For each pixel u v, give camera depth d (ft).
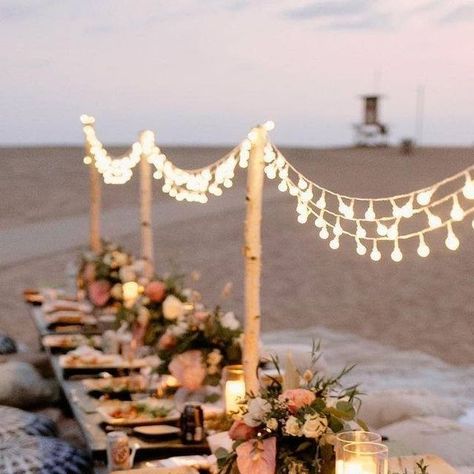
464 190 8.44
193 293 16.98
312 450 9.66
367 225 64.34
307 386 10.50
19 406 22.16
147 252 22.16
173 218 71.51
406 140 227.61
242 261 49.32
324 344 30.22
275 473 9.69
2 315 36.58
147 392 16.30
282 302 39.14
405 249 54.19
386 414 17.78
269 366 16.84
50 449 15.61
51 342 20.56
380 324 34.45
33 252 53.83
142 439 13.61
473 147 307.78
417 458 11.58
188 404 13.57
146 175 21.88
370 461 8.73
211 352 14.60
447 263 49.11
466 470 13.87
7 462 15.06
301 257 51.83
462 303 38.45
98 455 13.33
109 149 234.79
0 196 89.61
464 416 18.90
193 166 153.28
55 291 27.78
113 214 74.49
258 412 9.91
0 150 185.06
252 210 12.39
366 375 25.50
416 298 39.68
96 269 22.71
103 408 15.01
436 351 29.71
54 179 106.52
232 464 10.08
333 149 263.29
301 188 11.93
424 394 18.99
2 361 23.93
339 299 39.65
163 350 14.97
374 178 120.47
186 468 12.03
